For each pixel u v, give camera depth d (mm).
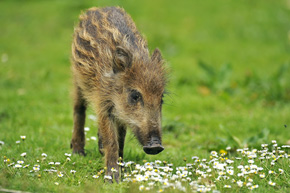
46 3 33969
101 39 10562
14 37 26578
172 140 13422
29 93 17531
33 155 10672
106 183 8898
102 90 10031
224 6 33375
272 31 29000
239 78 20359
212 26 29500
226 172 9336
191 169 10070
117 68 9906
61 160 10336
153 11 31547
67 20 29203
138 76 9617
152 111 9367
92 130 13297
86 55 10641
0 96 16750
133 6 31250
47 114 15141
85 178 9180
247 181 8992
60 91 17859
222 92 17578
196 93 18453
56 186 8367
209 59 23734
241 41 27484
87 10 12031
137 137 9453
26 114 15008
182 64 22297
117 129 10172
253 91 18438
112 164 9586
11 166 9430
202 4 33844
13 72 20203
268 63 23391
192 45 25953
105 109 10000
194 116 15711
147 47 10648
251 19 30938
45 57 23094
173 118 15422
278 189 8750
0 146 11117
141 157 11141
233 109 16594
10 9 32406
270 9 32812
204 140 13445
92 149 11648
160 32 26750
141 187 8102
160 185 8414
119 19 11062
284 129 14039
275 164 9680
